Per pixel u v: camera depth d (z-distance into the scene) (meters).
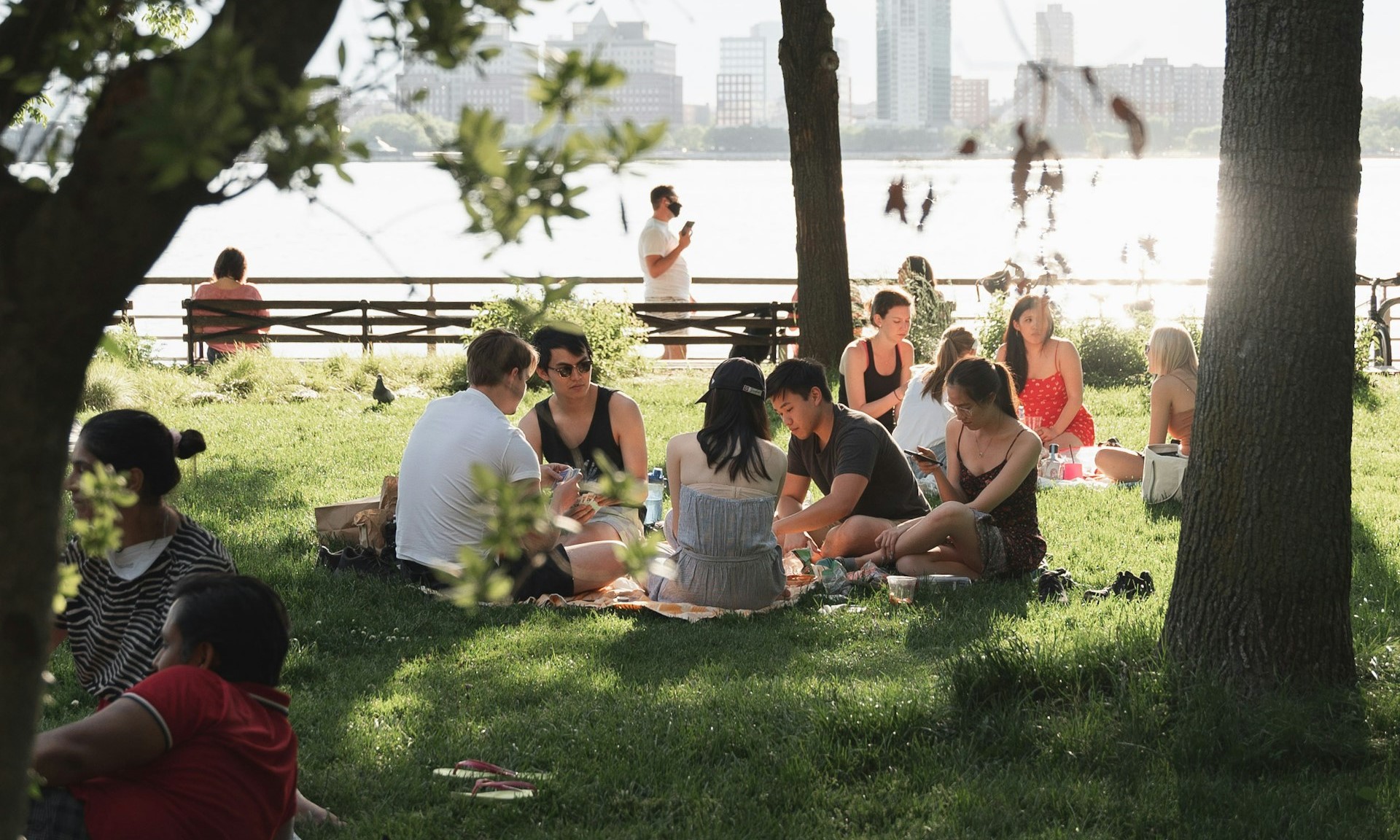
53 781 2.67
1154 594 6.29
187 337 16.02
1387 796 3.92
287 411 12.87
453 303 16.33
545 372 6.65
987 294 15.67
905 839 3.78
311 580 6.35
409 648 5.53
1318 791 3.99
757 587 6.11
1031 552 6.63
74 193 1.41
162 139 1.20
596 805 3.97
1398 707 4.39
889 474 6.84
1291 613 4.45
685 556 6.14
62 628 3.61
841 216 13.98
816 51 13.56
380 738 4.46
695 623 5.97
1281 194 4.30
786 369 6.68
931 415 8.80
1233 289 4.45
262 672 2.98
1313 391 4.38
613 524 6.51
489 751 4.35
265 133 1.39
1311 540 4.43
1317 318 4.35
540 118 1.38
